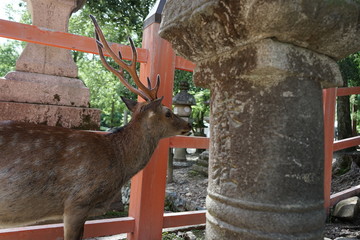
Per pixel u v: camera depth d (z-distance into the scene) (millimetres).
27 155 1778
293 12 1170
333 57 1567
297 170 1413
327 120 3523
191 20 1505
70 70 3965
